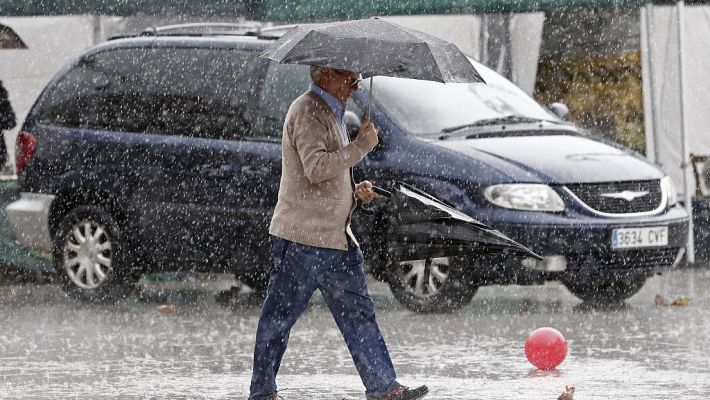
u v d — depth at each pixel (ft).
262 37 92.89
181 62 92.94
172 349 70.18
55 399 54.70
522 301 92.22
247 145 88.69
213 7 106.42
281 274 50.42
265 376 50.85
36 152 96.02
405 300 84.79
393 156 84.33
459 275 83.10
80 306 92.38
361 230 84.17
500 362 64.90
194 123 91.04
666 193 87.15
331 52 48.57
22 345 72.13
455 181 82.64
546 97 119.65
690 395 54.85
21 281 110.42
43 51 121.60
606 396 54.65
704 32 120.26
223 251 89.40
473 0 104.01
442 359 65.92
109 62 95.66
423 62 48.32
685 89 109.70
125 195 92.48
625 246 83.71
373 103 86.33
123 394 55.88
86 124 94.94
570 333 75.41
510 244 54.75
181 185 90.43
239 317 85.20
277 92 89.45
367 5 105.09
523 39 119.14
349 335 50.75
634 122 118.42
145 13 106.73
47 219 95.50
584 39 118.73
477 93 91.30
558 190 82.99
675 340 72.23
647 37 111.34
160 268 92.48
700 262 116.88
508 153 84.48
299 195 50.01
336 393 56.13
